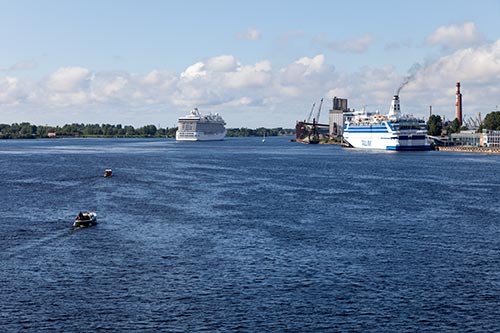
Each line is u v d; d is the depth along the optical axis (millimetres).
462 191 172750
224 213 131500
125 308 68625
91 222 116562
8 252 93438
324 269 84188
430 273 82312
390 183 196500
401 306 69500
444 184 192250
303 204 146000
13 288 75312
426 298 72125
